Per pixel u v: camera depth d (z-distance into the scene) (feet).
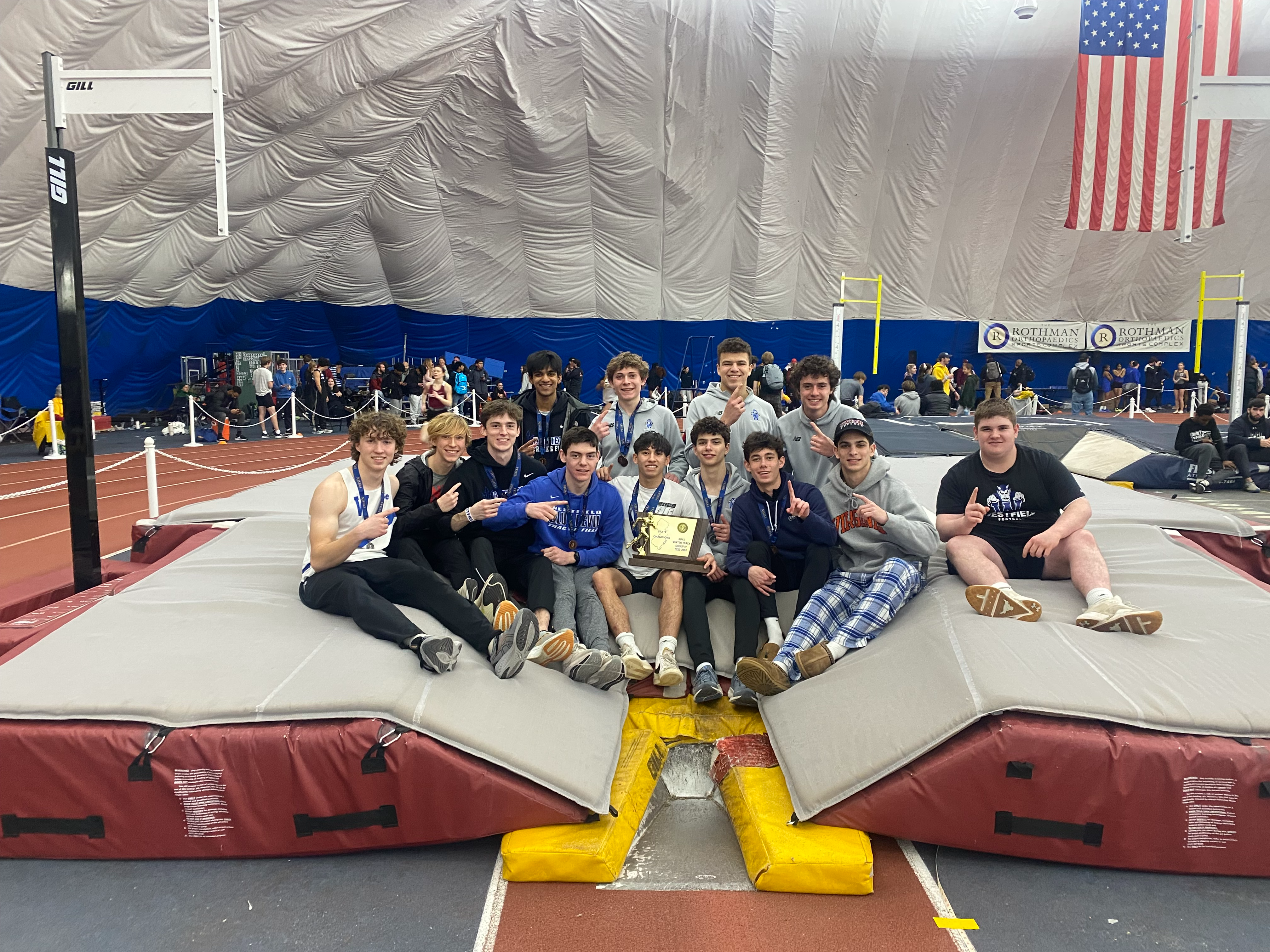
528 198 80.07
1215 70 42.24
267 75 52.90
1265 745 9.00
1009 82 77.71
